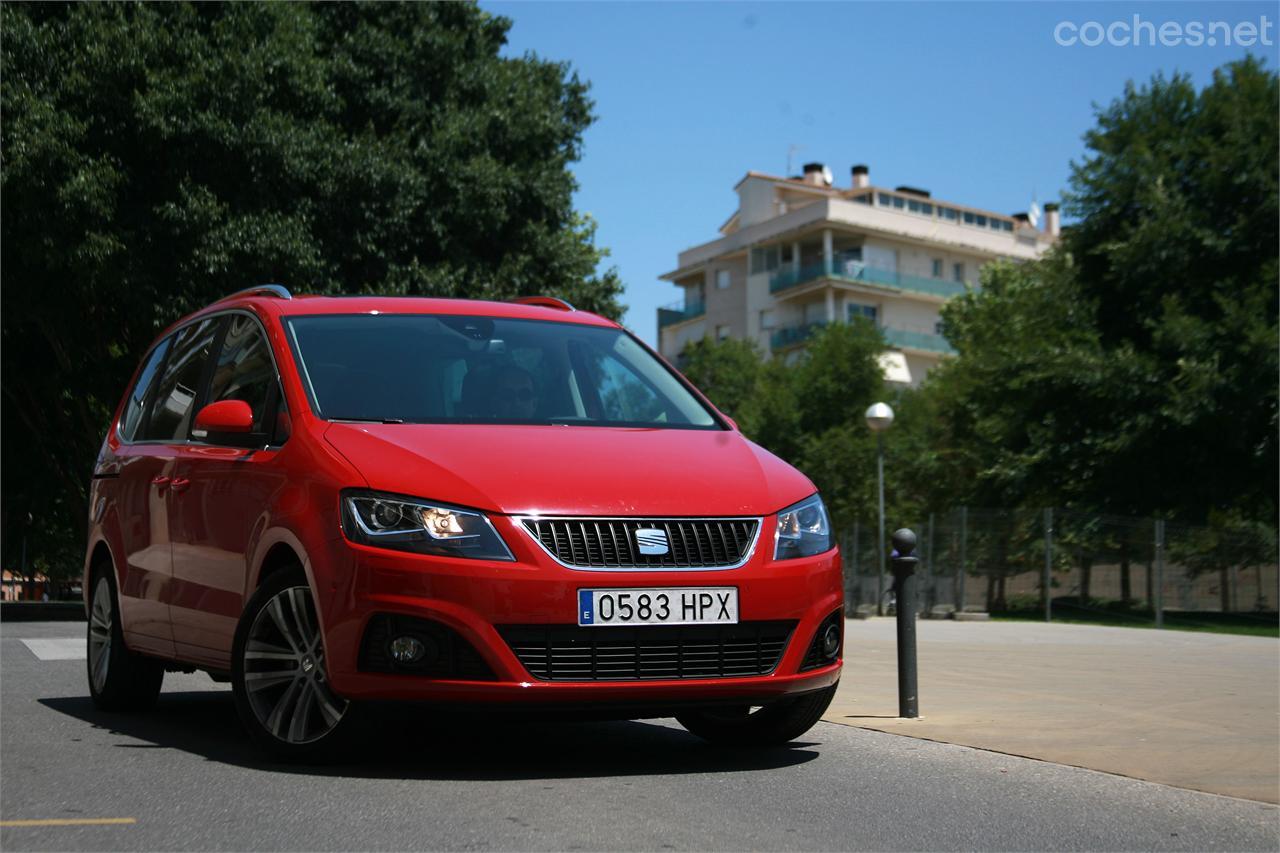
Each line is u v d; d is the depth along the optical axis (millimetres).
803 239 73688
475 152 25484
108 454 7645
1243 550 19453
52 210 20703
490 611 4785
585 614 4852
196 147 21469
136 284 21094
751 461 5617
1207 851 4035
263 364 6137
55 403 26938
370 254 23594
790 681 5156
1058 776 5230
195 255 21203
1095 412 28906
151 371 7652
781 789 4859
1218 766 5445
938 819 4402
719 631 5016
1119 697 8023
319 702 5168
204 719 6902
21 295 22625
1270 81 28141
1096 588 21453
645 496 5074
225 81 21734
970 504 31656
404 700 4844
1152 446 27125
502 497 4926
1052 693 8250
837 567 5414
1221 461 27297
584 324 6863
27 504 33594
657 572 4945
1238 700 7871
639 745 5910
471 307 6723
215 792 4727
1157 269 27672
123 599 7020
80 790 4809
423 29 25547
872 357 52281
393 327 6309
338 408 5684
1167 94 29297
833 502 44625
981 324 42406
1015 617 22922
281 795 4656
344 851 3865
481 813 4352
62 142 20516
